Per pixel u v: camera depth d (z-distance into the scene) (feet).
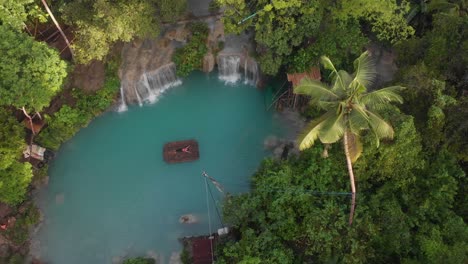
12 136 112.78
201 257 113.39
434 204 106.01
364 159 102.83
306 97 134.10
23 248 119.96
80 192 129.29
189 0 148.25
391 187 107.65
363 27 138.21
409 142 100.32
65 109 130.82
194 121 140.36
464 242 96.78
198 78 147.23
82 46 120.67
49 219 125.08
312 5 114.83
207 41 142.92
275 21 119.03
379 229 103.71
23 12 110.52
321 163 108.06
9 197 112.06
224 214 109.40
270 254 102.58
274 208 106.73
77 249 121.08
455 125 106.22
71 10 119.14
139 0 121.90
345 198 107.34
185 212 125.70
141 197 128.47
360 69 82.07
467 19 110.22
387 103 90.99
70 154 134.82
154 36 128.98
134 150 135.74
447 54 111.04
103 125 139.33
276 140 135.13
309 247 104.73
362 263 100.37
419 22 135.03
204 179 130.21
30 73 107.76
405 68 115.24
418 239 101.45
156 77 141.69
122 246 121.49
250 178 120.88
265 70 128.06
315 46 125.29
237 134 137.49
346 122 80.94
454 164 108.99
